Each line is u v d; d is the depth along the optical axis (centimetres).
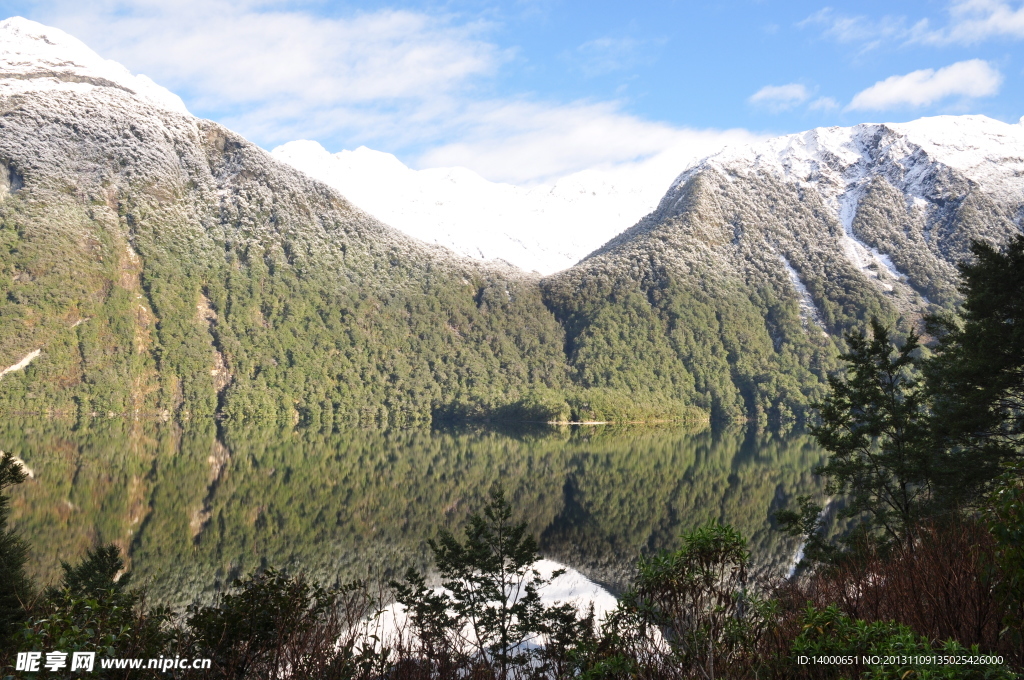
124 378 16538
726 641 738
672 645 752
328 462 9588
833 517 4450
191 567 3781
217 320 19325
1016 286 2264
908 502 2264
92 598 693
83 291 17738
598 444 12412
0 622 1169
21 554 1405
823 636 632
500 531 2077
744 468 8831
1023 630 619
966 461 2112
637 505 6047
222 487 6931
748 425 18988
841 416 2477
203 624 809
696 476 8006
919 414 2411
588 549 4262
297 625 860
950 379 2344
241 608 825
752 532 4591
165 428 14425
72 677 646
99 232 19650
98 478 7106
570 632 1531
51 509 5328
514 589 2578
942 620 710
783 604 1004
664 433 15512
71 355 16425
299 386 18362
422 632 1191
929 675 521
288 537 4684
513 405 17762
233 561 3959
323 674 858
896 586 824
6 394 15062
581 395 18125
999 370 2208
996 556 688
